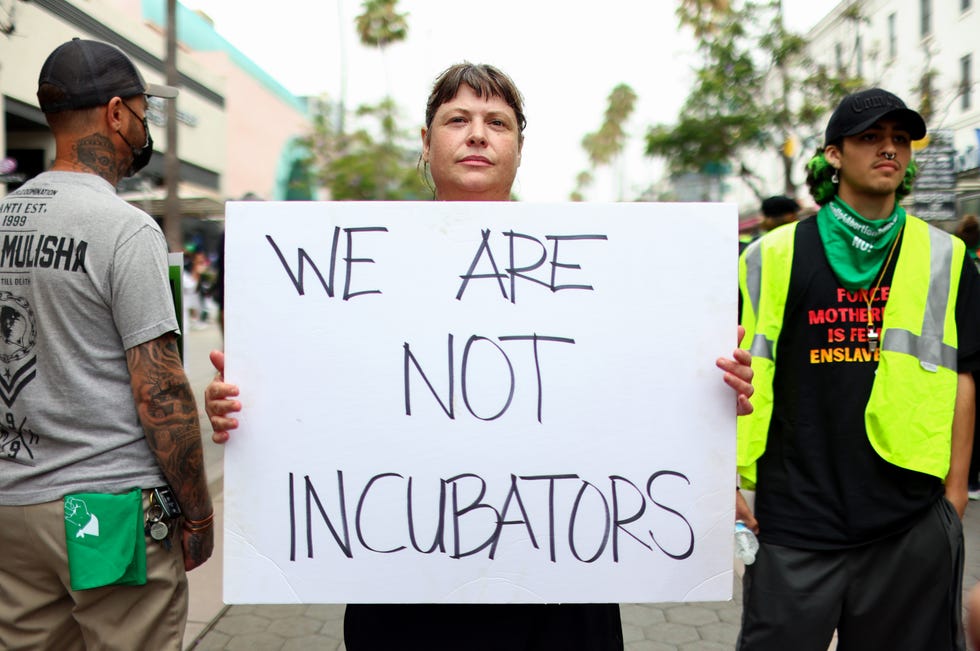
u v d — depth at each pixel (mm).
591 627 1566
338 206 1458
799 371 1864
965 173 10461
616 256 1469
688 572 1470
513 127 1614
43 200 1659
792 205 5273
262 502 1449
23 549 1657
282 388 1450
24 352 1630
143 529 1672
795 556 1854
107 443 1640
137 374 1630
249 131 32188
